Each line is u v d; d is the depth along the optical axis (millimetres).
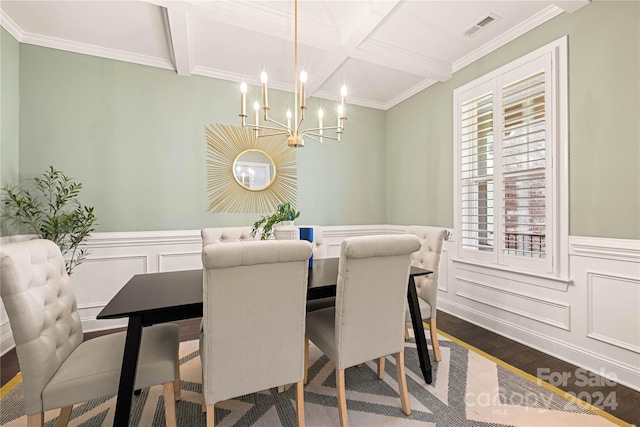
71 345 1438
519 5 2225
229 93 3355
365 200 4133
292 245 1277
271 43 2732
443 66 3084
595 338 2021
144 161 3016
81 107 2799
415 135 3732
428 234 2359
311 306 2191
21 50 2604
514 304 2555
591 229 2051
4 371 2100
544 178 2322
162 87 3084
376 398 1766
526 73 2436
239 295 1249
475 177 2947
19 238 2498
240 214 3402
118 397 1230
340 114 2025
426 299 2254
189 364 2172
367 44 2643
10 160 2480
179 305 1329
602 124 1989
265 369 1355
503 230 2631
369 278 1517
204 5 2062
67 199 2723
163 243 3066
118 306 1313
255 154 3473
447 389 1849
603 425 1528
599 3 1997
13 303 1132
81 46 2762
